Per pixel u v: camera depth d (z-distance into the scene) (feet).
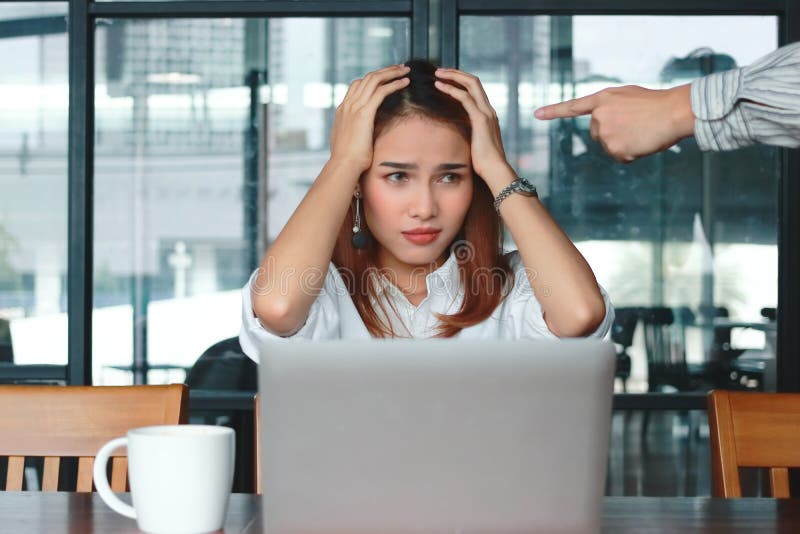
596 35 8.11
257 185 8.24
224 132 8.23
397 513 2.56
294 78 8.21
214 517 3.06
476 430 2.56
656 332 8.18
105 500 3.17
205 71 8.23
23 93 8.24
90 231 8.22
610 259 8.18
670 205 8.17
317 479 2.57
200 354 8.26
